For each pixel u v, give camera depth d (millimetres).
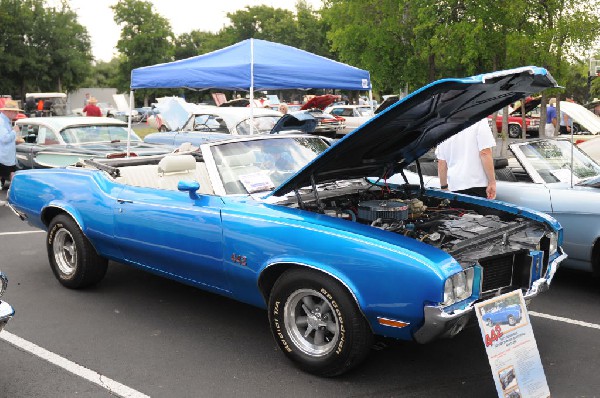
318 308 3779
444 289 3207
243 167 4574
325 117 21562
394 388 3645
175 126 13891
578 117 6570
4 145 9508
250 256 3936
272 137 4977
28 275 6113
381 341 3998
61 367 3980
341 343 3584
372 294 3398
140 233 4707
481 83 3424
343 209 4312
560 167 5891
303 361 3811
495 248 3756
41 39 45062
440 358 4070
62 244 5629
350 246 3473
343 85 8336
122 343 4379
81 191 5262
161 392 3631
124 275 6105
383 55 14969
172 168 5020
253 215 3959
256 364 4008
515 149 5883
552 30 11047
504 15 11695
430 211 4609
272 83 7891
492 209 4621
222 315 4965
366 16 14977
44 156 10406
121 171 5461
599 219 5121
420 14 12578
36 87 46500
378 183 5266
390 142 4281
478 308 3205
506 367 3244
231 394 3594
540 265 3828
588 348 4227
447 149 5824
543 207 5441
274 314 3898
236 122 13102
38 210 5633
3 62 42844
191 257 4355
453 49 12172
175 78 8273
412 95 3312
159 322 4801
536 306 5133
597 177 5734
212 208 4191
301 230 3688
